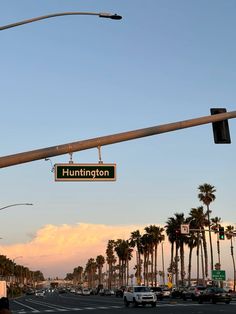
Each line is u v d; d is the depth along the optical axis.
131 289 53.12
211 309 43.50
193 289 69.62
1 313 8.72
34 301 84.38
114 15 16.06
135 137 17.27
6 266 176.38
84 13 15.99
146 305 55.28
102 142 16.92
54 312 43.78
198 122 17.69
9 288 127.81
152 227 133.88
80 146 16.77
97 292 142.50
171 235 114.56
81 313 41.28
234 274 121.44
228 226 116.69
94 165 17.58
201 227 109.81
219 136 18.09
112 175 17.64
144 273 153.12
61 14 16.11
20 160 16.22
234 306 49.62
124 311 42.97
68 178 17.44
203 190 105.88
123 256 169.00
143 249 145.62
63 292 179.88
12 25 16.17
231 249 123.75
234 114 18.19
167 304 57.38
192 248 117.94
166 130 17.45
